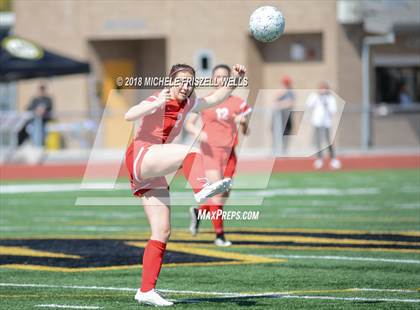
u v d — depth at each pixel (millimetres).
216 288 24312
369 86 86062
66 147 71000
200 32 87188
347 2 83188
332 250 30812
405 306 21641
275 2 85312
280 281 25281
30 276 26359
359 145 73812
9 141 69812
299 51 86750
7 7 92750
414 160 71625
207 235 35000
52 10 89812
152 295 21672
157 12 88125
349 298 22688
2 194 53031
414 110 74750
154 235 21672
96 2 89062
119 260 29047
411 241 32719
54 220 40656
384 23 81000
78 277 26125
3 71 67750
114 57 91938
